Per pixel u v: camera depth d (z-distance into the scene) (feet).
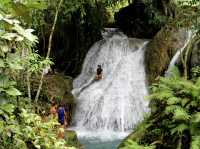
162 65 65.26
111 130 58.95
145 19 78.28
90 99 62.95
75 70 72.49
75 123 60.23
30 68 34.01
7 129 11.59
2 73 10.02
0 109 9.97
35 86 54.54
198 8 50.75
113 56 72.64
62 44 73.56
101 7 75.66
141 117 60.80
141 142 23.90
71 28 73.61
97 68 69.77
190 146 20.83
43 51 71.31
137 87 65.26
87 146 48.26
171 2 72.95
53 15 66.80
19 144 12.35
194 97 22.17
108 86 66.18
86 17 72.69
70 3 62.23
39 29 64.69
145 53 70.18
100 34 76.69
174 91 23.50
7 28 9.55
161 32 68.90
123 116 60.70
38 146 14.28
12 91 9.90
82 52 74.49
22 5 9.29
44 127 16.72
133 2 81.15
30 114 15.83
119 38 76.74
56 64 73.56
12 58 10.29
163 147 22.82
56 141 17.02
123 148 22.11
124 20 82.58
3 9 9.41
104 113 61.00
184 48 60.90
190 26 53.01
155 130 23.44
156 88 23.95
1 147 11.40
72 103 61.46
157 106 24.47
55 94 58.13
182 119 21.70
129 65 69.77
